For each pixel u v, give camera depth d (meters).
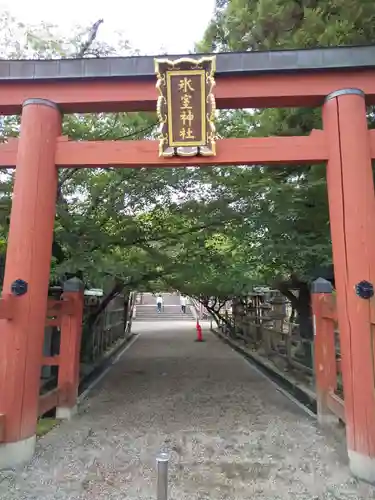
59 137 4.76
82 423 5.68
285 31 6.66
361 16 5.71
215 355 12.52
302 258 6.61
